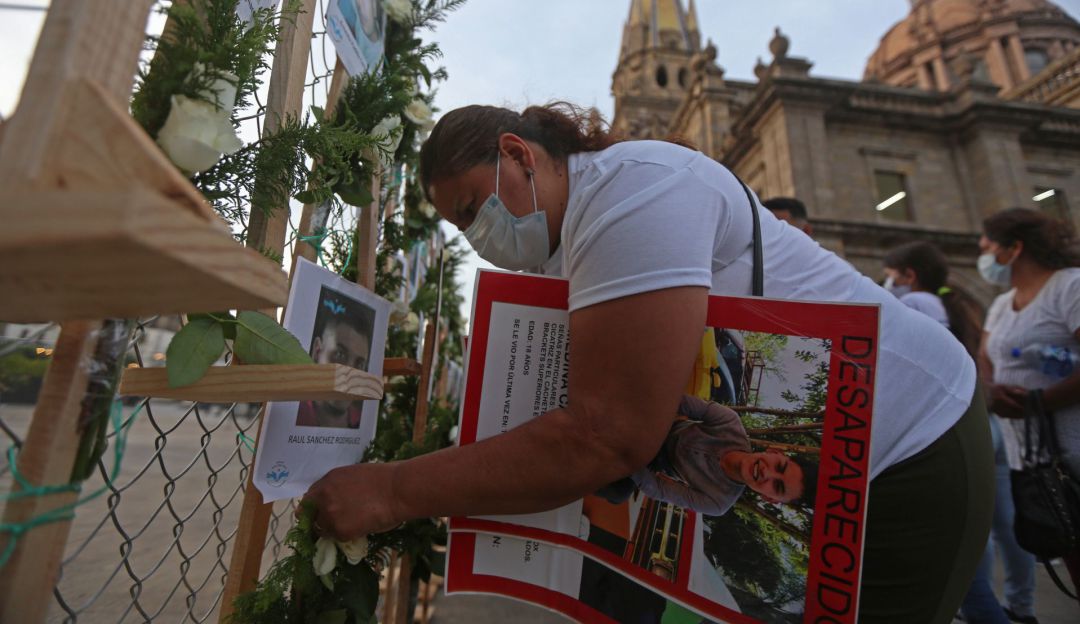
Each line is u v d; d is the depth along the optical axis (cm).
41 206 36
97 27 46
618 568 91
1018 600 276
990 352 271
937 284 309
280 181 89
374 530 85
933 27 3391
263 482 93
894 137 1391
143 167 43
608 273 80
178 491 446
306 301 101
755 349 88
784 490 85
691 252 81
